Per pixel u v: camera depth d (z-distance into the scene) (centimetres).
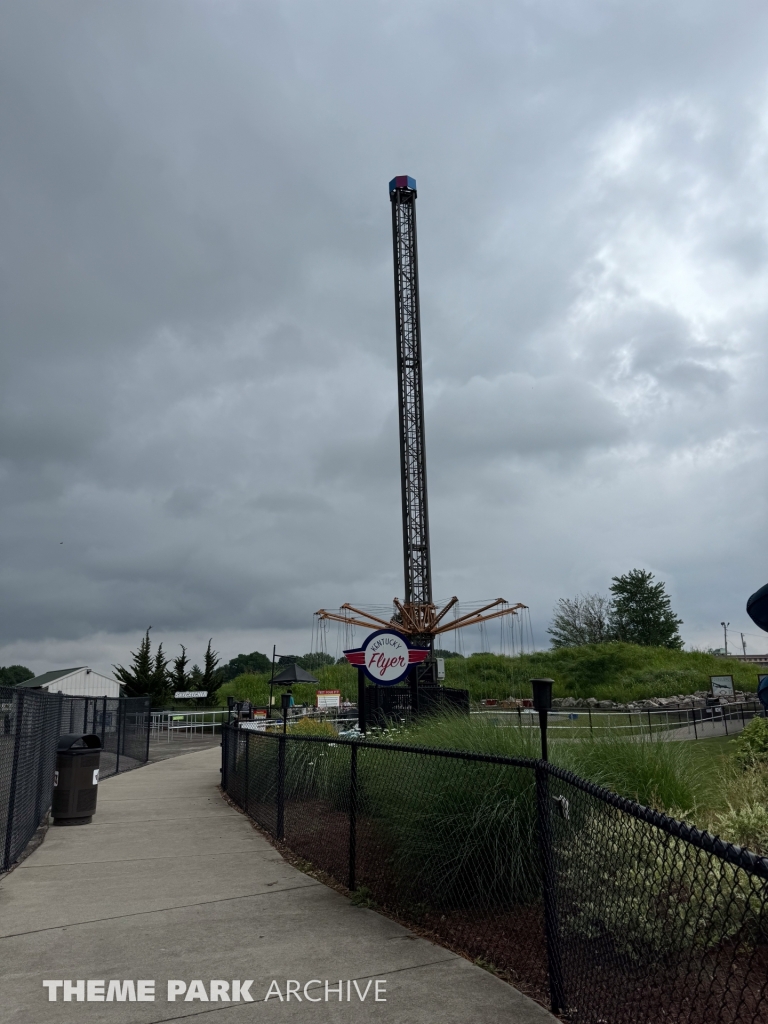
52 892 645
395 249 4988
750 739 996
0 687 704
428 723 888
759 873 223
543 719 468
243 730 1181
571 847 397
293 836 867
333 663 4741
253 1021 370
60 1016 380
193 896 624
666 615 8006
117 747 1984
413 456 4709
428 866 555
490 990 402
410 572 4569
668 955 312
